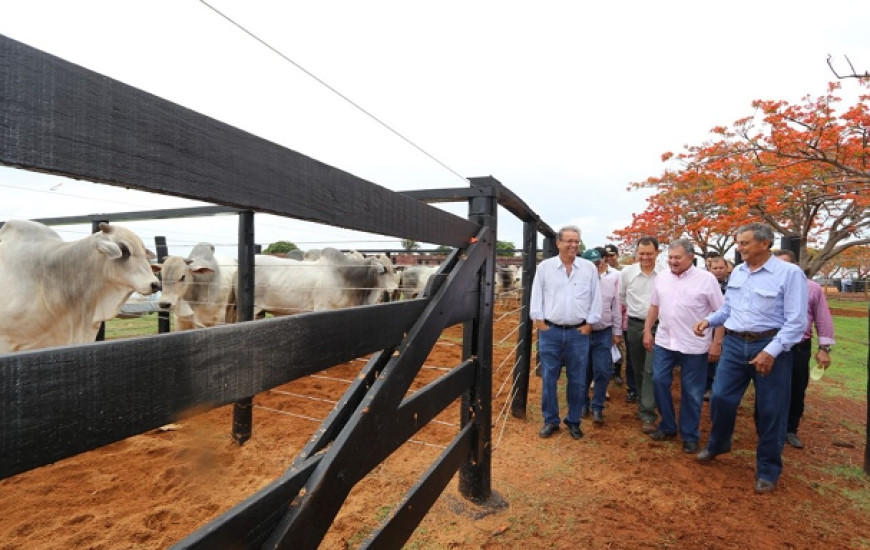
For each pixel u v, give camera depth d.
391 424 1.63
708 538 2.71
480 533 2.65
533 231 4.84
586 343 4.21
